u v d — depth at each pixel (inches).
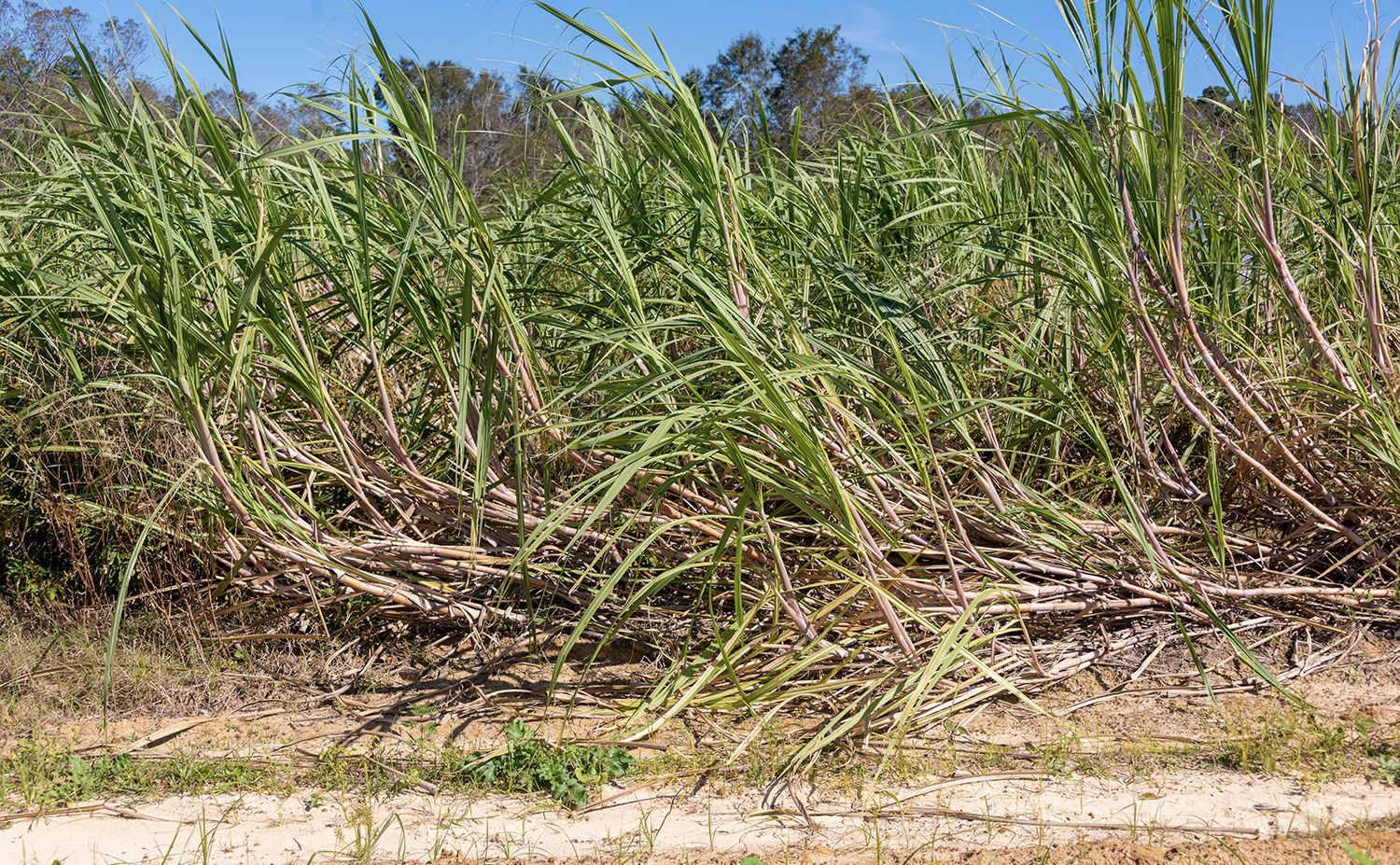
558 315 177.5
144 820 141.8
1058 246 191.8
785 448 151.6
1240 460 189.2
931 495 159.9
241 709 178.5
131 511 187.2
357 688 185.8
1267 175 170.9
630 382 156.1
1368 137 178.4
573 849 132.4
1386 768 142.8
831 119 243.4
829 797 143.9
